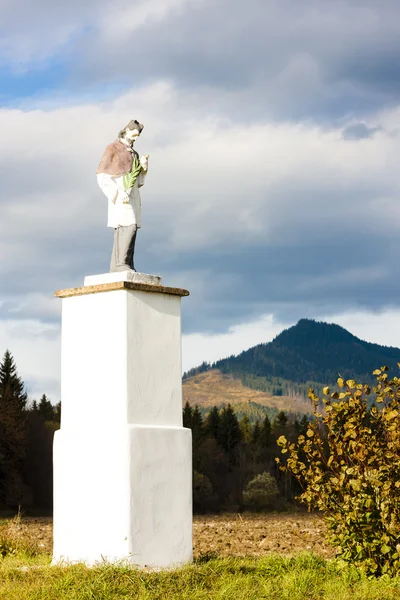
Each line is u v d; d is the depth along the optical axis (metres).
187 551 13.13
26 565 13.54
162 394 13.30
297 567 13.48
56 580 11.61
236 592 11.59
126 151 13.94
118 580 11.52
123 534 12.38
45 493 72.31
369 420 14.30
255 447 102.25
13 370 78.56
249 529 27.17
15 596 10.96
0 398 71.38
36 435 73.56
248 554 17.78
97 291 13.17
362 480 13.37
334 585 12.44
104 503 12.62
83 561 12.73
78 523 12.88
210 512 69.75
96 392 13.12
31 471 72.38
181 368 13.65
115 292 13.05
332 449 14.18
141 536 12.48
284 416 111.75
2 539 17.09
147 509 12.62
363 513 13.37
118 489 12.48
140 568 12.32
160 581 11.76
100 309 13.20
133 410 12.84
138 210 13.97
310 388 14.48
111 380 12.96
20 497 66.75
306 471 14.30
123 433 12.52
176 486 13.07
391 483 13.21
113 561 12.41
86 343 13.32
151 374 13.16
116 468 12.52
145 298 13.21
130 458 12.47
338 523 13.73
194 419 98.50
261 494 74.94
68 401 13.45
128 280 13.25
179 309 13.74
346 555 13.60
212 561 13.33
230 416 107.00
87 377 13.25
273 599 11.64
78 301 13.48
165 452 12.97
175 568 12.60
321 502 14.01
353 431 13.77
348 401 14.09
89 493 12.79
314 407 14.40
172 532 12.94
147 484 12.66
